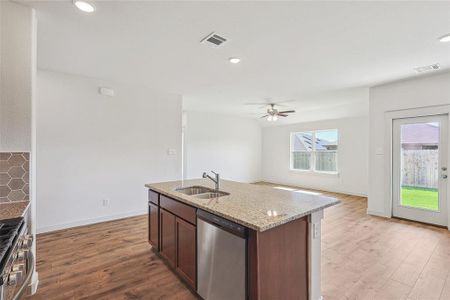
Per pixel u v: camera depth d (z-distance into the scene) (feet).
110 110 13.06
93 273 7.64
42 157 11.11
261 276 4.71
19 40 6.07
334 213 14.70
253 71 11.24
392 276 7.45
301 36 7.71
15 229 4.17
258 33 7.52
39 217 11.05
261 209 5.64
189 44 8.34
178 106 15.83
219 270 5.51
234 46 8.49
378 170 14.05
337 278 7.34
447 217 11.82
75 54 9.27
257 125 28.35
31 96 6.22
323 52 8.99
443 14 6.42
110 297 6.46
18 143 6.05
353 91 15.01
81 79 12.10
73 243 9.98
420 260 8.47
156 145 14.83
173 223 7.49
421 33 7.49
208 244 5.85
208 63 10.18
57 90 11.45
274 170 27.50
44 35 7.70
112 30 7.40
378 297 6.42
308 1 5.88
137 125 14.05
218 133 24.48
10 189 5.97
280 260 5.11
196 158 22.77
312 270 5.93
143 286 6.97
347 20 6.75
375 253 9.06
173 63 10.20
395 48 8.61
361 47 8.54
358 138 20.29
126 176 13.66
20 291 3.14
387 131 13.58
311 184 23.82
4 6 5.91
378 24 6.96
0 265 3.08
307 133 24.48
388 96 13.44
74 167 11.97
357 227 12.04
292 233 5.41
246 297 4.82
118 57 9.57
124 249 9.43
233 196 7.18
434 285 6.96
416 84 12.39
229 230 5.17
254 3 5.97
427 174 12.46
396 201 13.61
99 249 9.41
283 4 6.00
